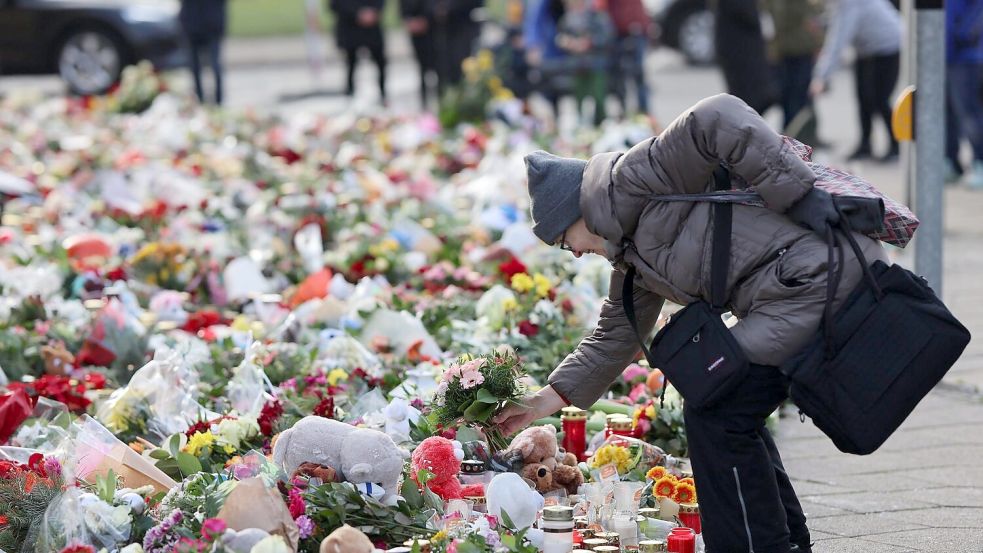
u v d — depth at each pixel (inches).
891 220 213.2
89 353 350.3
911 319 206.4
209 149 706.8
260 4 2064.5
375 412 277.4
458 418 253.0
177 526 216.8
